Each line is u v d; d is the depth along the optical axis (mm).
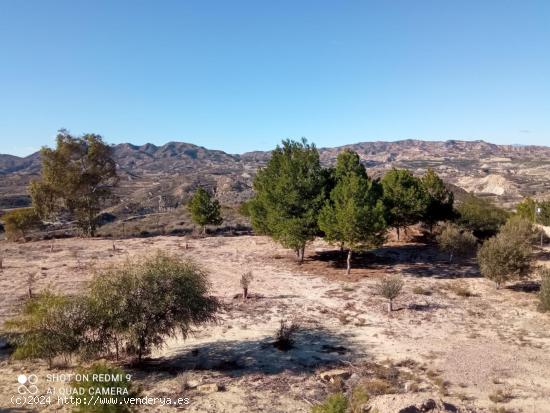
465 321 20891
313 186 32219
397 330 19703
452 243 32688
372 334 19203
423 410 11469
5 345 16719
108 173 50781
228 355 16812
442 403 11945
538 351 17344
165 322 14914
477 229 41250
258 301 24109
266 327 20094
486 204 47031
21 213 48094
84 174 48594
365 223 27859
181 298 15164
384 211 30641
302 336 18969
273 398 13078
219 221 49125
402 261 34000
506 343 18172
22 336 14930
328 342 18281
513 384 14516
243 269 32188
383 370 15203
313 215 31375
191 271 16219
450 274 29812
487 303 23594
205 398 12898
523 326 20203
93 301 14766
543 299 21234
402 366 15922
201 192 48312
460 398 13328
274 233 33000
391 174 39938
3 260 34625
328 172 35531
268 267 32812
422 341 18391
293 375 14922
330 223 29219
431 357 16703
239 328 19953
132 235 50719
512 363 16203
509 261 25203
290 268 32344
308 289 26625
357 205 29203
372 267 32125
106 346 15156
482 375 15180
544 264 30844
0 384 13305
